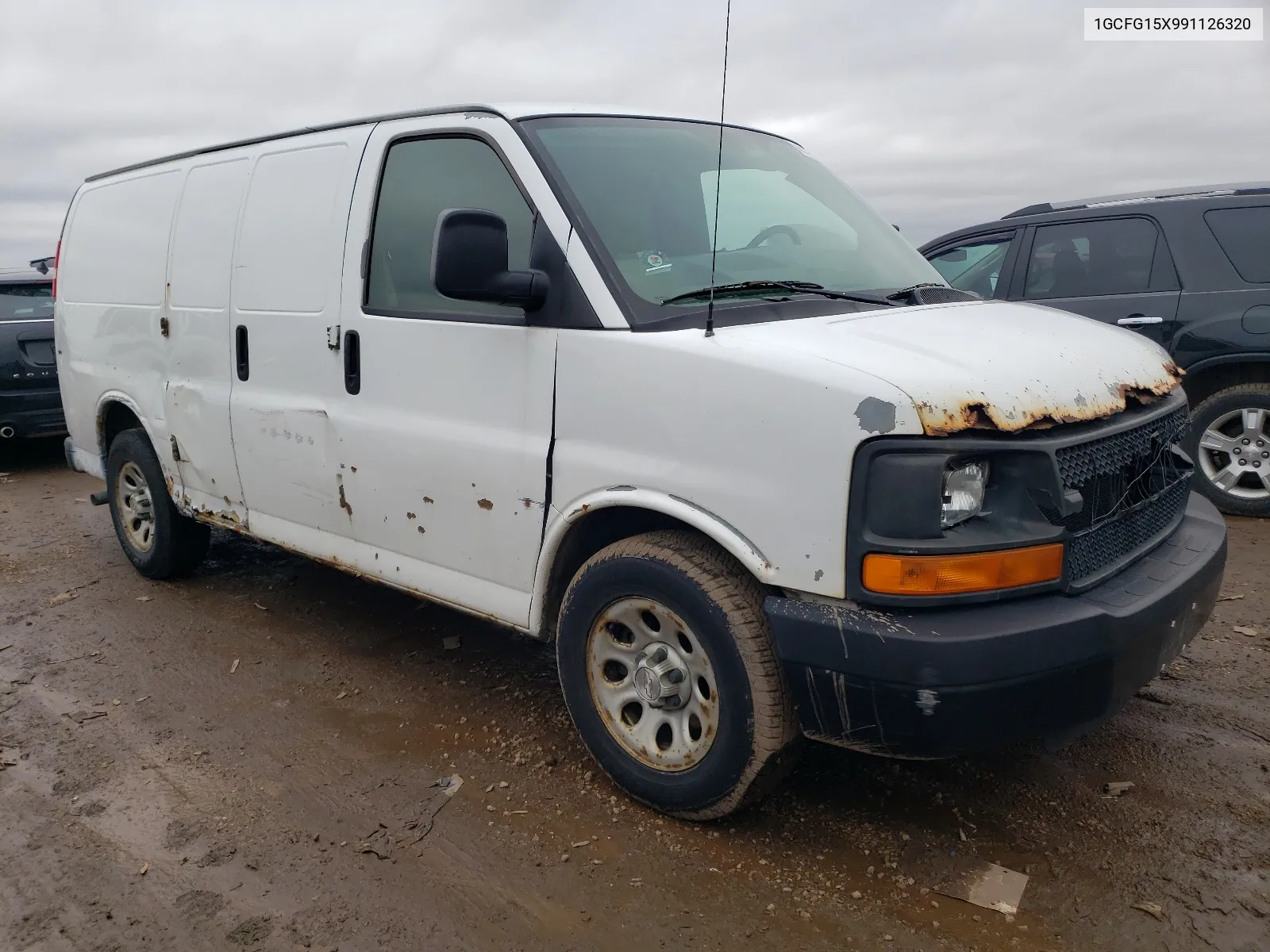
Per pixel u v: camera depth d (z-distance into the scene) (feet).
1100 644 7.86
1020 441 7.83
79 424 18.65
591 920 8.38
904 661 7.60
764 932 8.14
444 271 9.14
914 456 7.57
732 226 10.96
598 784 10.49
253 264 13.53
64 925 8.55
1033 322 9.98
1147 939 7.93
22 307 27.63
